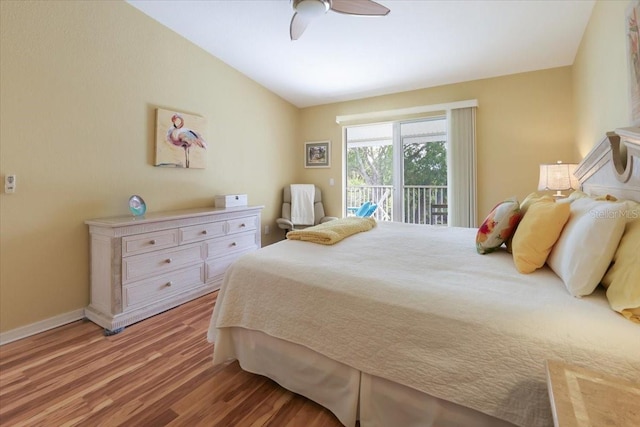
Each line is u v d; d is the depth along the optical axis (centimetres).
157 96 286
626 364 78
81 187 235
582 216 118
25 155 206
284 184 462
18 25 200
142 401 146
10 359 180
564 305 98
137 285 230
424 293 114
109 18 248
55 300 223
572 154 310
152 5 262
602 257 100
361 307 122
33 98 208
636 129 123
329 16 260
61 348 193
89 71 237
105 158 250
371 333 118
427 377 105
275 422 133
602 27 209
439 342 104
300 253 169
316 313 133
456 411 102
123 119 261
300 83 399
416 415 111
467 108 355
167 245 251
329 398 134
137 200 255
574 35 267
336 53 321
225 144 360
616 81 185
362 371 121
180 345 198
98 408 141
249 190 398
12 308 203
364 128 450
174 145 300
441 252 171
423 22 262
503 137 343
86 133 237
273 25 284
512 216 160
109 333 212
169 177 301
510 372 91
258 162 411
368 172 454
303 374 141
